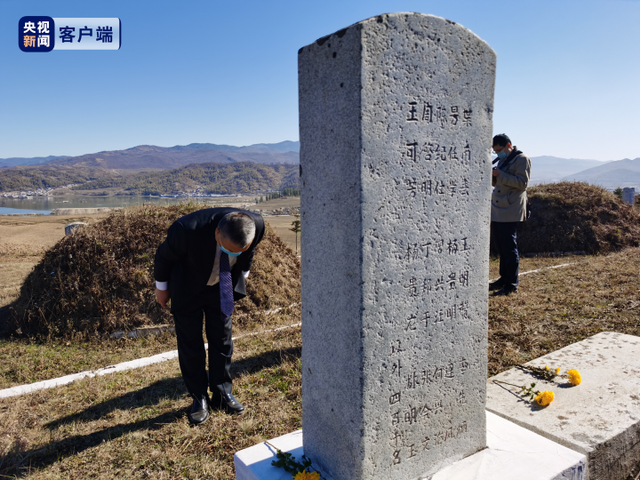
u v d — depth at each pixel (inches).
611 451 98.2
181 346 127.4
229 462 107.7
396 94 71.3
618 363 135.5
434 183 79.9
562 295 225.9
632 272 264.7
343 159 71.4
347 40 67.7
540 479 83.6
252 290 262.2
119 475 105.0
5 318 262.7
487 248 91.7
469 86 82.7
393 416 79.6
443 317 85.3
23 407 143.3
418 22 72.9
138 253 259.1
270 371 160.6
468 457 92.4
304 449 91.4
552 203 418.0
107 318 233.8
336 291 76.6
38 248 672.4
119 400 145.6
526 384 126.0
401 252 76.2
